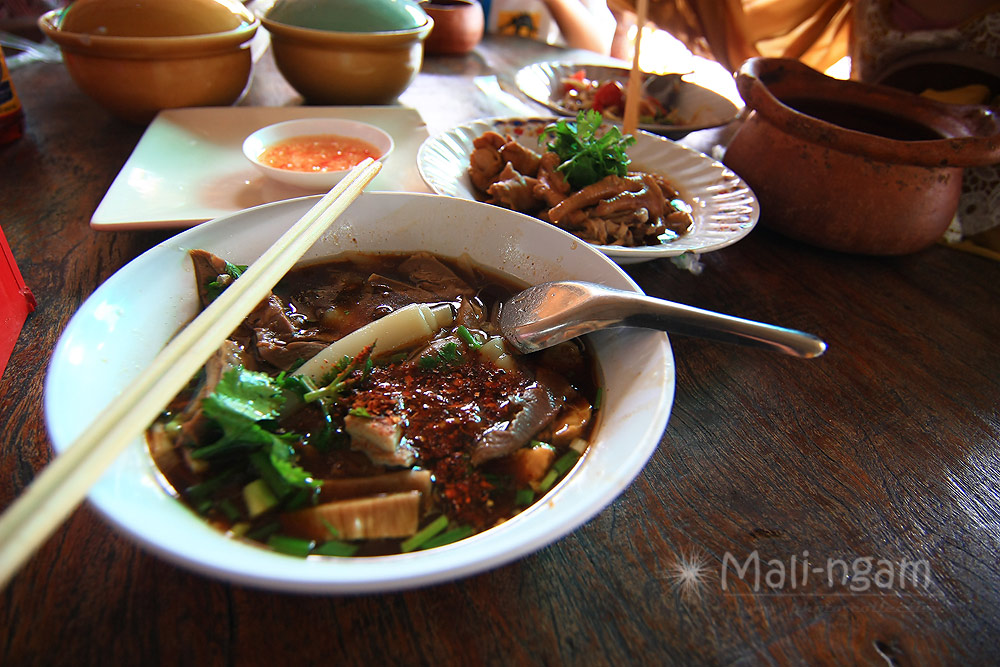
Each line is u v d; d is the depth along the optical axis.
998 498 0.27
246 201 0.40
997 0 0.47
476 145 0.44
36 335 0.30
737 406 0.30
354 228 0.33
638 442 0.20
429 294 0.32
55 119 0.51
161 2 0.46
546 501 0.21
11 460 0.24
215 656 0.19
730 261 0.41
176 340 0.21
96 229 0.34
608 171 0.41
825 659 0.21
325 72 0.53
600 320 0.26
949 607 0.23
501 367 0.28
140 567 0.21
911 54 0.51
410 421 0.25
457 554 0.16
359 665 0.19
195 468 0.22
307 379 0.26
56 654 0.19
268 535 0.20
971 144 0.36
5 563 0.13
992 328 0.38
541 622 0.21
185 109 0.48
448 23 0.70
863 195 0.39
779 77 0.46
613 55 0.95
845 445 0.29
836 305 0.38
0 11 0.78
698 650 0.21
